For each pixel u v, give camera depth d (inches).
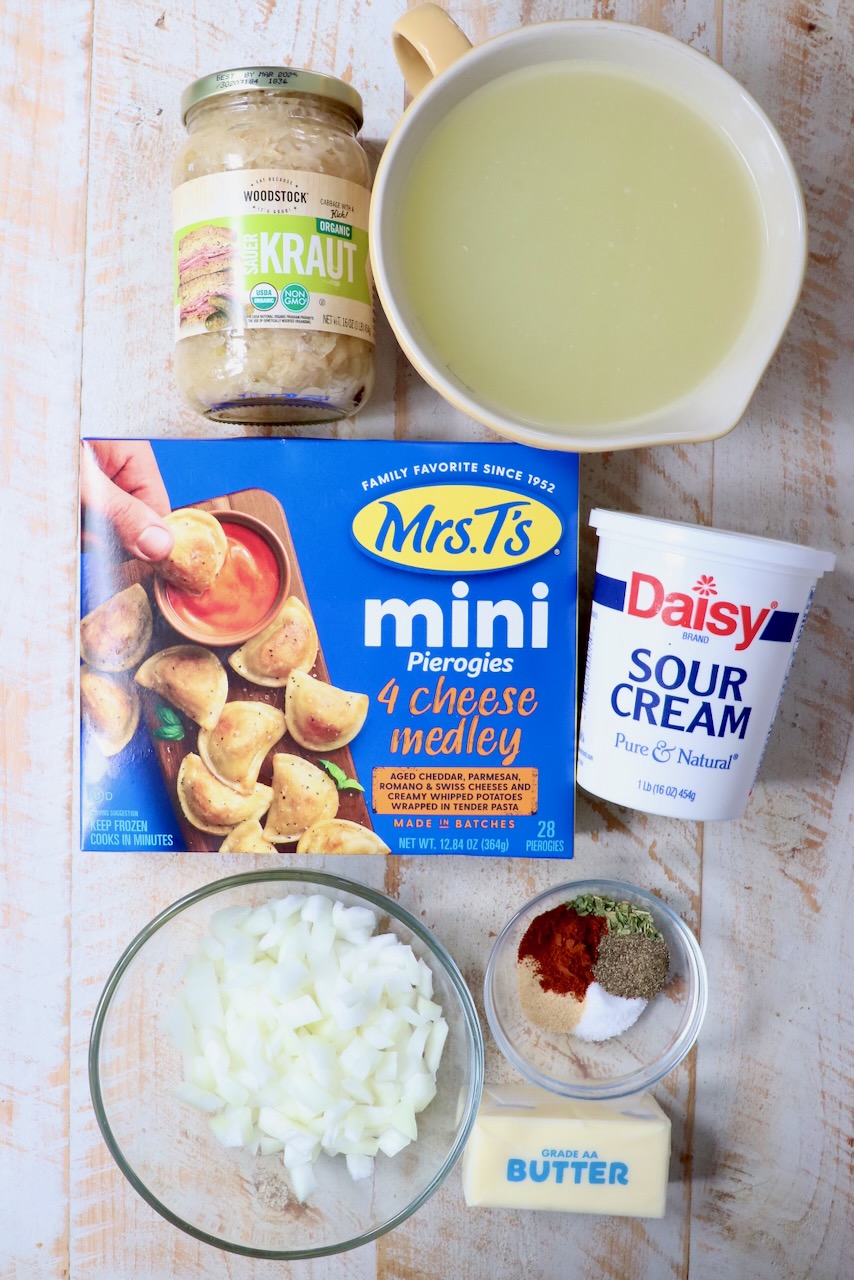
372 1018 23.7
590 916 23.9
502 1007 24.1
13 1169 24.2
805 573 21.3
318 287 21.4
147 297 24.0
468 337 20.8
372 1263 24.2
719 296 21.0
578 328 20.9
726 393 20.9
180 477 22.6
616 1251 24.4
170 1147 24.0
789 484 24.3
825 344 24.2
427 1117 24.0
